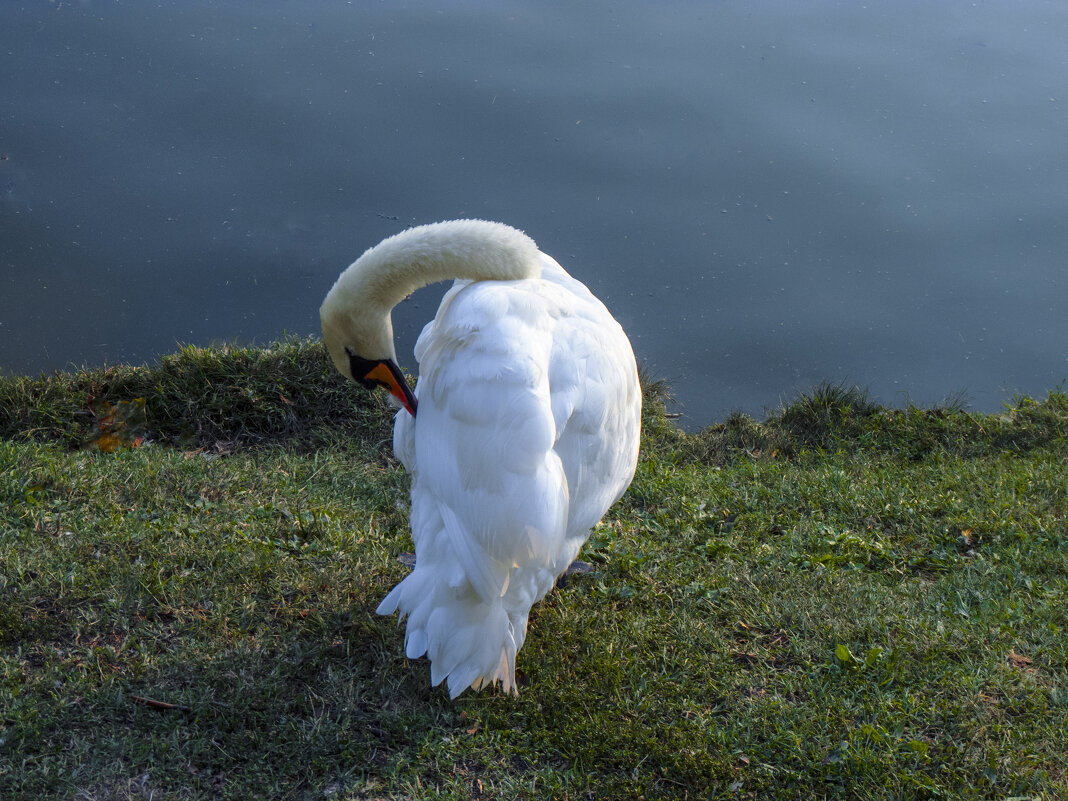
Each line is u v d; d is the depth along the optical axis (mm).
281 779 3311
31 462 5020
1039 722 3645
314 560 4414
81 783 3209
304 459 5766
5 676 3572
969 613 4348
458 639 3236
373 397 6414
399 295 4082
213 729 3451
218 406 6246
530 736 3539
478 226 4004
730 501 5438
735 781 3385
